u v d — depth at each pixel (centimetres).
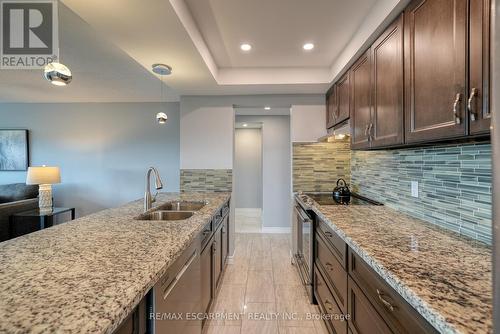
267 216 478
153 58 220
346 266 144
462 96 101
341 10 182
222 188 343
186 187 346
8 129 450
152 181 452
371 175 253
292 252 333
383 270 92
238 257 347
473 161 128
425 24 126
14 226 328
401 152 194
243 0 171
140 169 454
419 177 171
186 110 344
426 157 164
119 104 452
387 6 156
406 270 91
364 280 121
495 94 46
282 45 237
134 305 76
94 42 227
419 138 131
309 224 232
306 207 234
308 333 193
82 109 452
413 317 81
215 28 206
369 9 181
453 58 106
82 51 245
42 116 451
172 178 452
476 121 95
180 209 263
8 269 93
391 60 160
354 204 229
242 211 663
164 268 99
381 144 173
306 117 336
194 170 345
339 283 157
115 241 124
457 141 122
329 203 235
